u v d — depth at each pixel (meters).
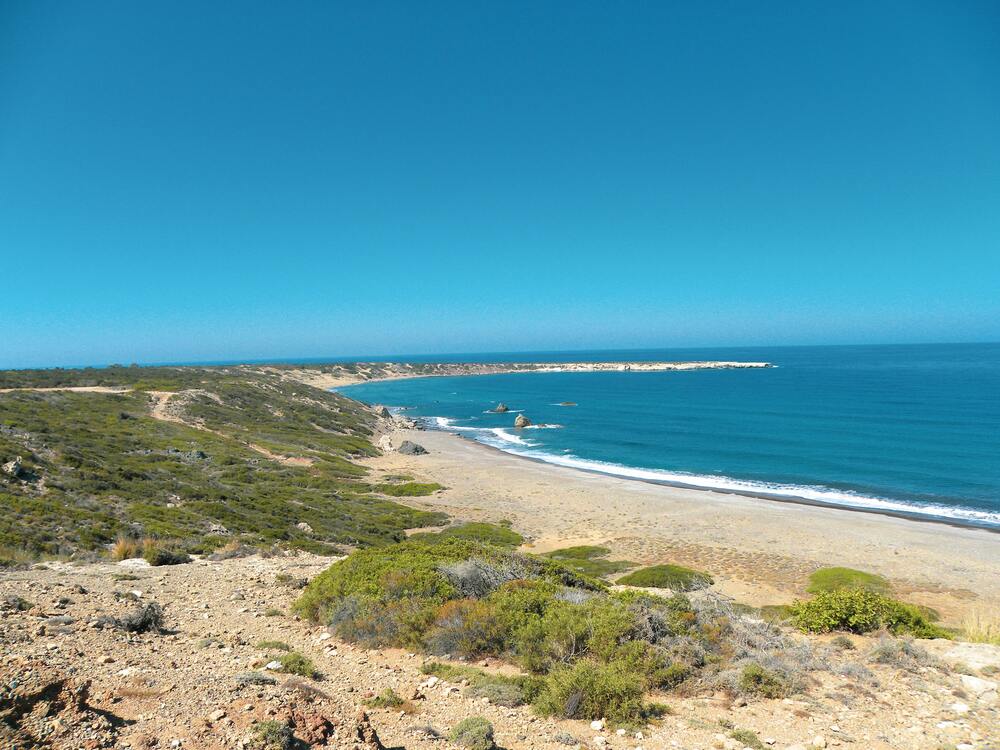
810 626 11.72
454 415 107.94
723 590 22.52
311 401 89.31
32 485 23.58
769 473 49.84
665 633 9.92
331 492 39.53
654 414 94.81
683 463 55.78
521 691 7.91
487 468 55.25
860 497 40.81
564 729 6.94
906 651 9.45
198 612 11.46
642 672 8.52
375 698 7.43
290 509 30.83
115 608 10.61
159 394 68.06
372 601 11.30
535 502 40.81
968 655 9.52
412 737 6.21
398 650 9.92
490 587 12.50
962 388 112.12
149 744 4.79
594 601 11.08
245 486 35.16
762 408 94.19
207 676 6.89
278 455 51.50
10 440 28.69
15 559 15.16
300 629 10.98
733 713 7.56
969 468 47.69
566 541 31.44
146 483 29.17
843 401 98.25
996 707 7.69
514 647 9.70
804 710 7.59
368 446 66.75
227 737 5.06
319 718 5.62
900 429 67.19
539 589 11.95
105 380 74.94
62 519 19.86
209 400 70.19
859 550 28.67
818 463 52.41
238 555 19.47
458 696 7.79
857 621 11.29
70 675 6.21
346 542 26.84
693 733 6.90
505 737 6.57
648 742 6.65
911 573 25.19
